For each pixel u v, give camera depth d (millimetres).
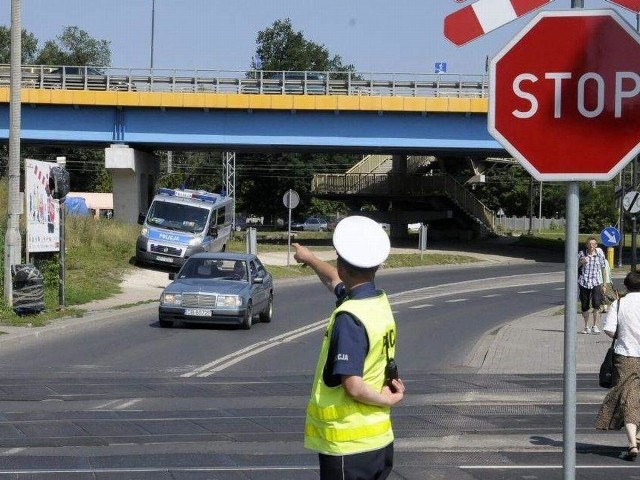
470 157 66000
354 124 50156
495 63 4094
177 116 50031
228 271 24406
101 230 42406
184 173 107000
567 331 3941
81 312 24344
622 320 10297
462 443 10688
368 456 4500
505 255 61125
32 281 22922
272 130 50281
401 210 72375
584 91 4031
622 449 10656
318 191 69875
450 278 46094
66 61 107188
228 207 45188
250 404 13203
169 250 39250
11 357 18141
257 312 24516
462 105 49031
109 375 16109
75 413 12352
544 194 118625
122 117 49750
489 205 119000
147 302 28719
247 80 49594
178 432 11133
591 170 4027
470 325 26234
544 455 10070
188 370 16875
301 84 49750
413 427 11664
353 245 4578
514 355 19422
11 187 23547
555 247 67750
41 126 49656
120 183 50906
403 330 24859
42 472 9102
